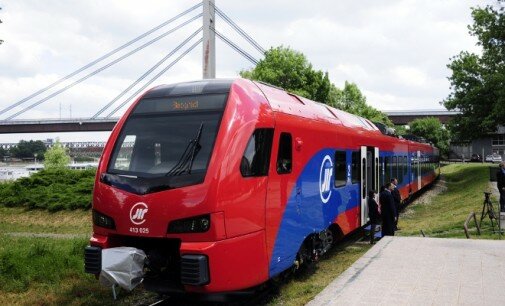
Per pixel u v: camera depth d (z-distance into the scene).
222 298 7.08
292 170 8.53
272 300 8.23
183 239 6.64
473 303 6.68
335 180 10.88
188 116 7.48
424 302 6.74
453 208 22.03
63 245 12.90
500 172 17.23
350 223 12.08
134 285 6.83
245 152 7.20
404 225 17.89
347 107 47.69
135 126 7.73
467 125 38.47
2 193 24.06
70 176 25.31
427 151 32.16
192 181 6.74
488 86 35.84
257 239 7.35
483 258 9.58
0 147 182.50
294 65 35.00
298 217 8.74
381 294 7.14
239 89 7.70
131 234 6.91
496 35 32.88
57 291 8.58
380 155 15.98
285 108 8.62
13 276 9.13
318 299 6.92
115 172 7.33
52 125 100.12
